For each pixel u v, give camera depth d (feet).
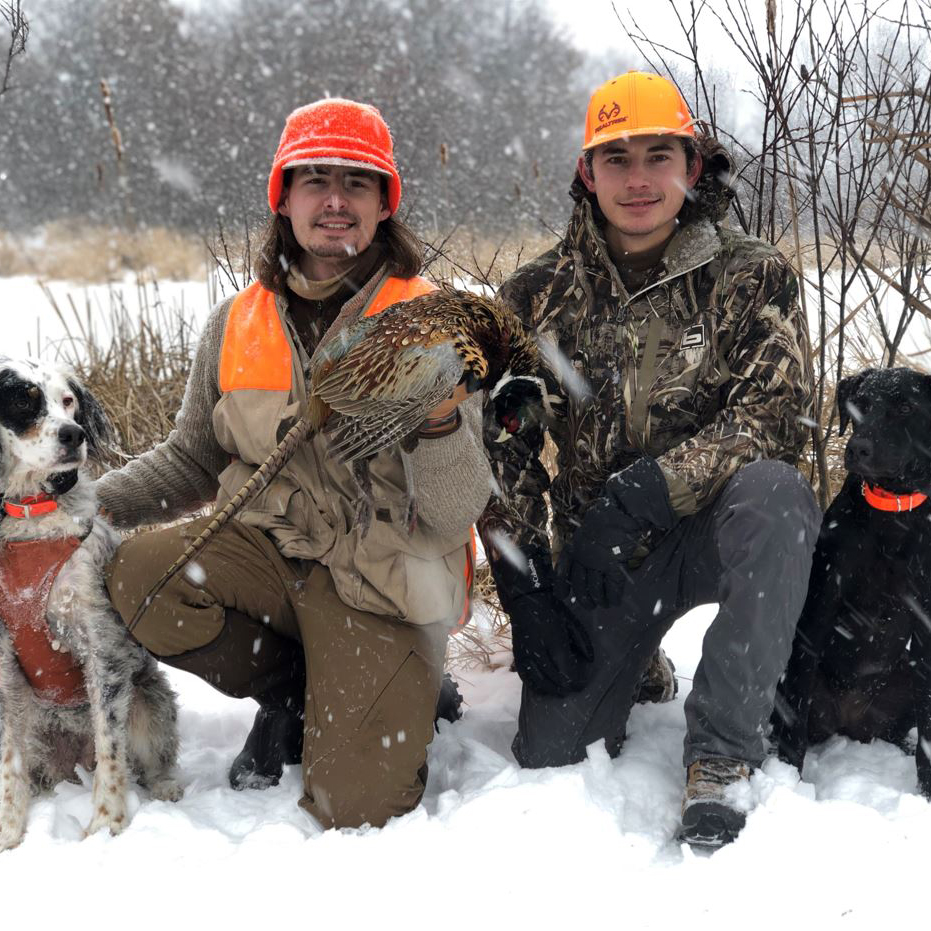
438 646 9.78
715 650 8.96
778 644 8.85
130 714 9.98
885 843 8.07
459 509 9.30
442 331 7.88
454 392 8.30
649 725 11.02
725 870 7.99
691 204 10.10
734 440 9.30
